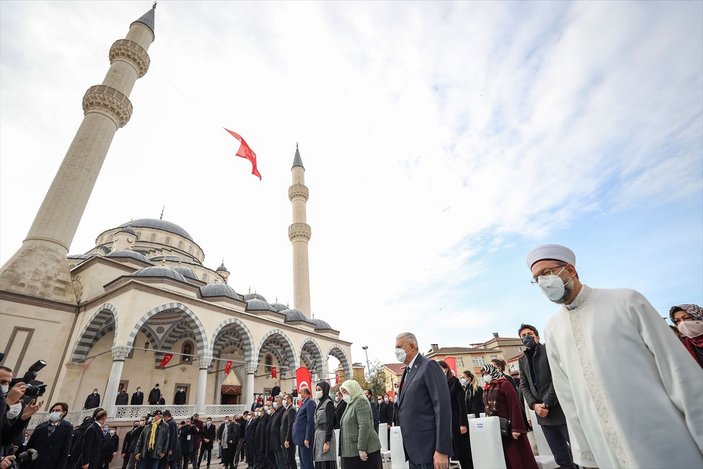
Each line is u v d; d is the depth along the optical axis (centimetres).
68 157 2425
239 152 2089
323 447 650
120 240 3198
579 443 262
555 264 279
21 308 1984
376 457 524
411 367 431
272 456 924
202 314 2275
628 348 222
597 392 233
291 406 882
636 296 236
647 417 204
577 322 259
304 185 4659
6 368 473
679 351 209
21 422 508
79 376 2028
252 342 2552
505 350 4341
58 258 2233
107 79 2783
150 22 3244
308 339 3192
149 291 2012
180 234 4053
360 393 567
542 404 469
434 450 373
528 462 483
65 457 675
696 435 187
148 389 2402
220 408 2156
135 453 994
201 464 1612
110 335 2323
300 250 4203
